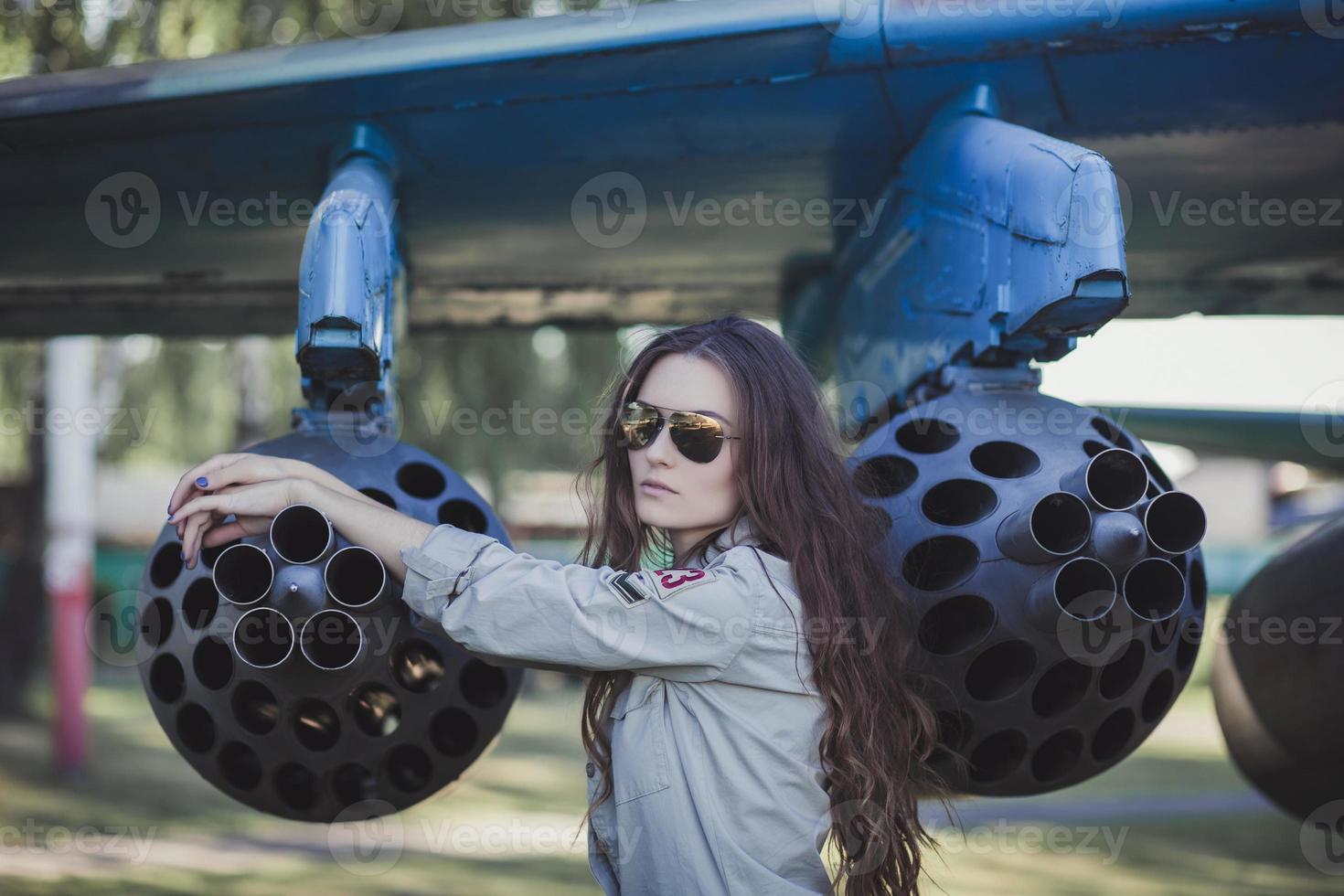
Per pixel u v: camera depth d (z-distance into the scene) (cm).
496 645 157
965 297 190
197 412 1329
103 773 902
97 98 197
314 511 160
